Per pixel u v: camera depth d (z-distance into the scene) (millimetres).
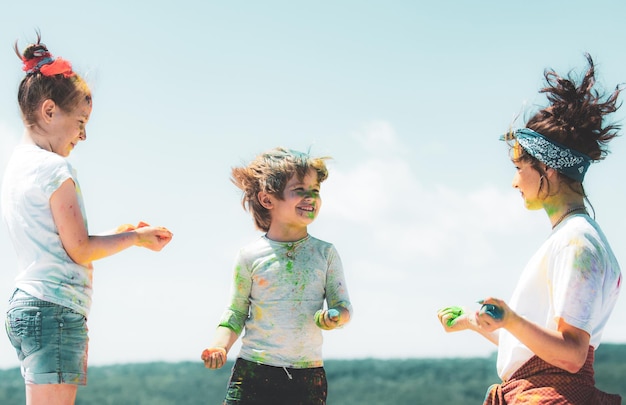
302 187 4680
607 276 3803
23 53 4367
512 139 4180
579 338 3643
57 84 4340
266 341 4559
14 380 20828
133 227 4621
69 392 4133
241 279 4668
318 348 4625
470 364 25062
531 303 3924
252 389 4516
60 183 4172
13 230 4254
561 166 3984
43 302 4113
